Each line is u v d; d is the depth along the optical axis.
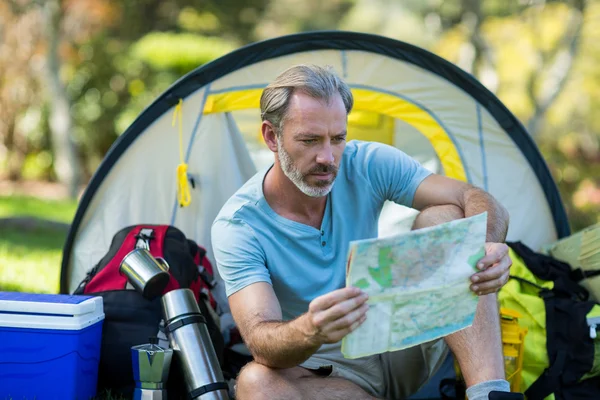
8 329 2.70
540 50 10.01
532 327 3.07
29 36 11.52
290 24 20.05
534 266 3.30
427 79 3.81
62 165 10.35
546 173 3.90
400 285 1.99
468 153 3.87
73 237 3.66
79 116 12.41
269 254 2.41
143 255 2.99
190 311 2.80
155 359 2.67
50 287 4.60
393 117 4.02
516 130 3.86
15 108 11.95
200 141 3.70
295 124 2.23
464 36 10.52
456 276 2.05
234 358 3.23
